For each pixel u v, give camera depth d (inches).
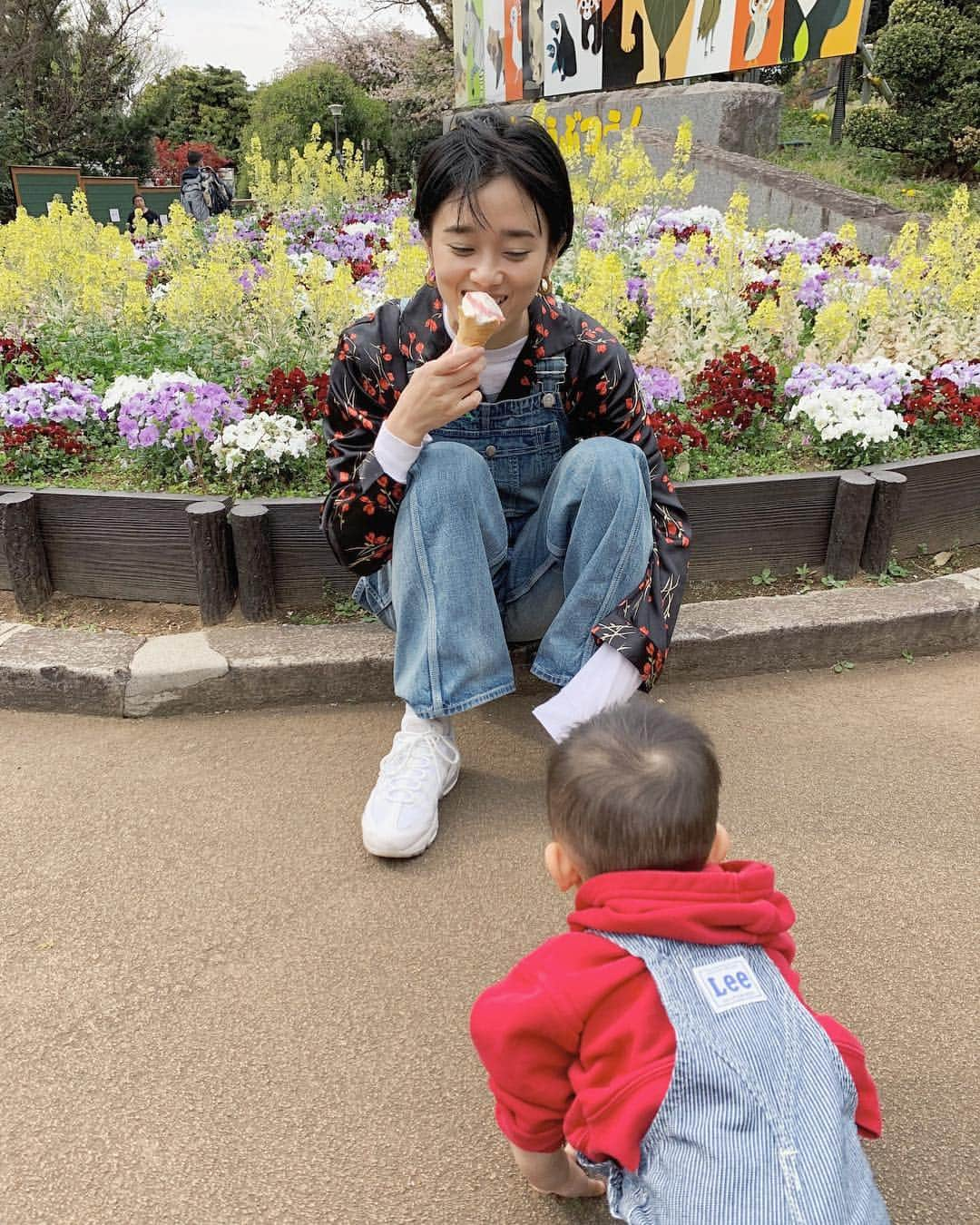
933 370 163.3
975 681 115.0
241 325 177.6
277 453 128.3
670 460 134.5
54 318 189.9
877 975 74.3
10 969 74.2
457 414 76.3
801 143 444.8
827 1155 42.3
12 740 103.1
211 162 1130.7
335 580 118.3
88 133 1048.8
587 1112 45.4
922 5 374.6
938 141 377.7
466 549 82.0
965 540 135.9
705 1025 44.2
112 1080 65.6
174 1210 57.6
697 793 48.6
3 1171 59.7
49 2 992.9
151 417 132.0
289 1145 61.5
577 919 49.3
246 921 78.9
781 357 181.5
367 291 188.7
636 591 82.6
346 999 71.8
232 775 97.3
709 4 409.7
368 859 85.7
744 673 115.9
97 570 121.6
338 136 987.9
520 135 72.3
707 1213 41.3
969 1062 67.5
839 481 123.3
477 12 588.4
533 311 84.0
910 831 89.9
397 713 108.3
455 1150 61.4
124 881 83.2
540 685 112.7
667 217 276.7
